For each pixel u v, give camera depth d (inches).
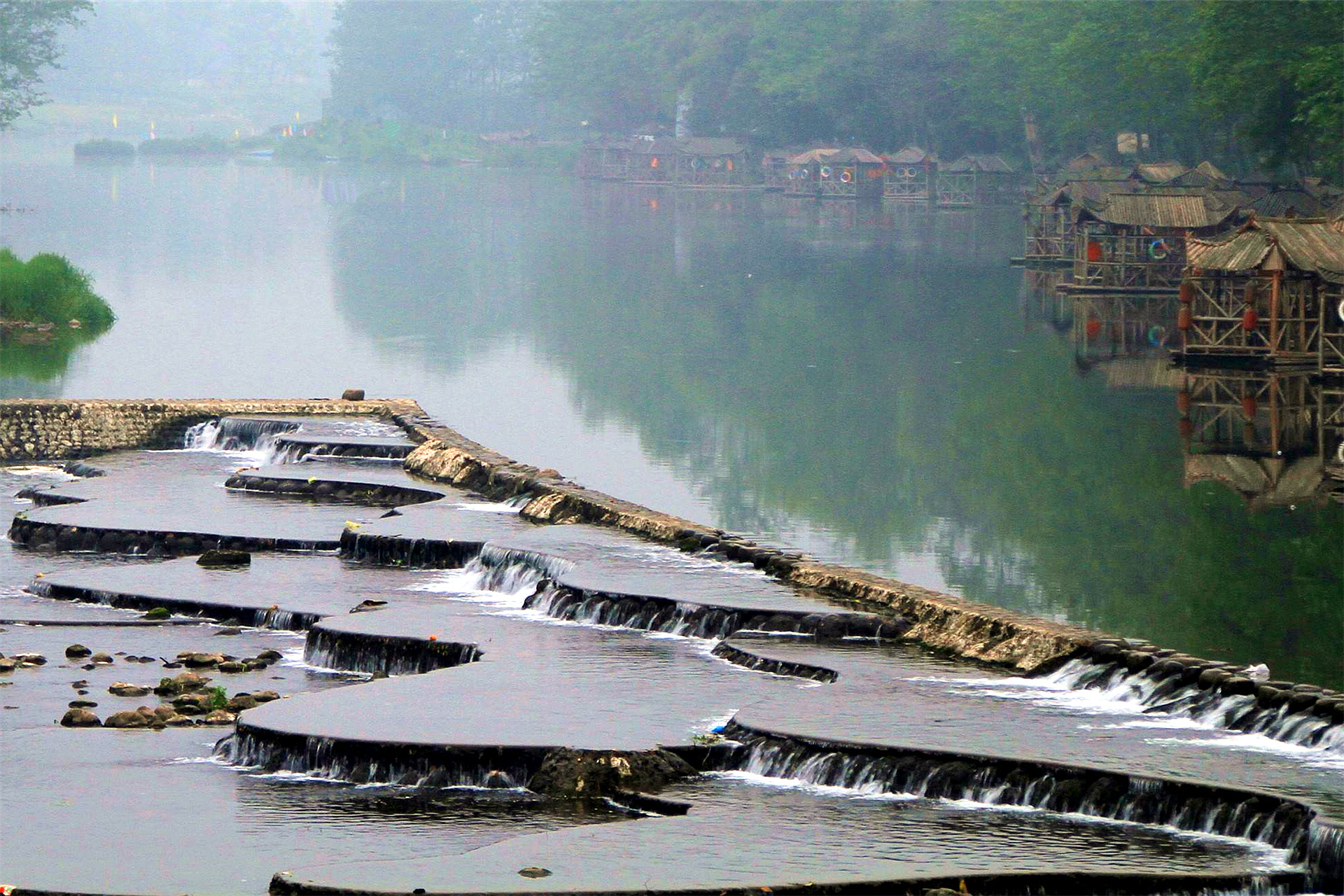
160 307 3476.9
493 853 950.4
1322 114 3467.0
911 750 1050.7
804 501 1886.1
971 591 1519.4
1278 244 2470.5
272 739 1123.3
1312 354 2541.8
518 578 1521.9
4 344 2876.5
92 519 1740.9
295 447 2030.0
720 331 3213.6
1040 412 2374.5
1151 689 1147.9
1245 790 971.9
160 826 1024.2
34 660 1365.7
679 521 1604.3
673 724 1130.7
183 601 1497.3
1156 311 3408.0
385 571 1594.5
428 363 2824.8
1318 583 1533.0
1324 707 1058.1
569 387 2613.2
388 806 1051.3
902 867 923.4
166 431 2151.8
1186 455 2080.5
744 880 908.6
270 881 933.2
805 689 1190.9
